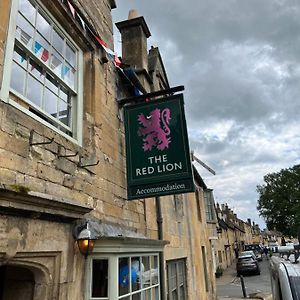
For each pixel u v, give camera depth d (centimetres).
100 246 402
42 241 333
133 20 876
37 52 407
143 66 841
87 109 505
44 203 320
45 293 339
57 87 451
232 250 5384
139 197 521
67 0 472
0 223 284
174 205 955
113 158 555
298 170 5319
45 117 410
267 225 5675
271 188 5550
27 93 380
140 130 552
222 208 6041
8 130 316
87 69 529
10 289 353
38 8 419
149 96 611
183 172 508
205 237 1497
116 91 625
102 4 644
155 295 529
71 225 387
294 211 5062
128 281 435
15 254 299
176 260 926
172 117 542
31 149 344
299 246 583
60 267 358
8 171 309
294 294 399
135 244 454
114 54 602
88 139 485
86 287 396
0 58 327
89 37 540
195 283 1074
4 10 344
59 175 386
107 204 504
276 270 479
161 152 528
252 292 1939
